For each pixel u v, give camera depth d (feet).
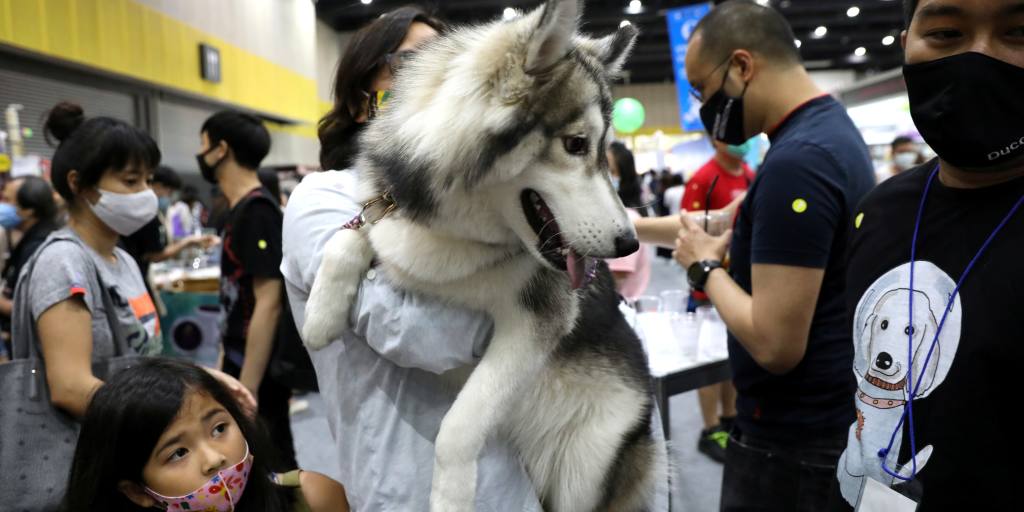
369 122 4.67
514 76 3.74
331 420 4.25
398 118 4.05
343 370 4.08
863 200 4.20
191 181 31.04
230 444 4.27
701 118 6.77
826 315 5.68
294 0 41.78
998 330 3.11
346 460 4.04
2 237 12.50
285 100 40.27
